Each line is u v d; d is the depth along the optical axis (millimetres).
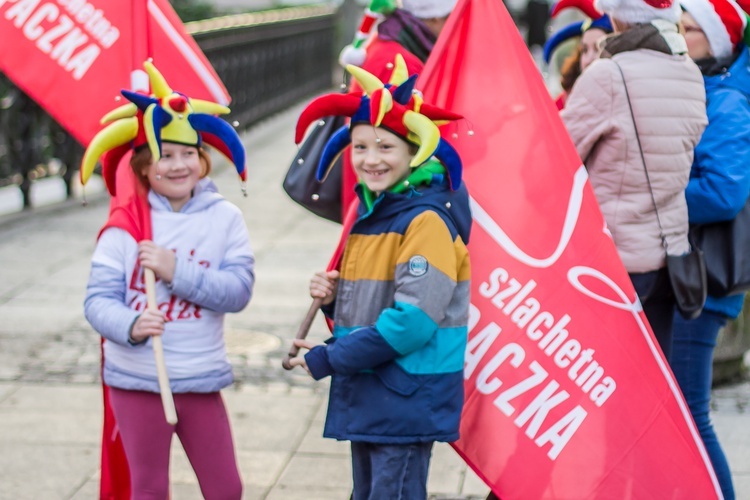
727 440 6965
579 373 4949
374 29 6527
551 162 5043
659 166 5258
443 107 5172
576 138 5328
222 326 4887
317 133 5961
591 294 4984
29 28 5145
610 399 4949
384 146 4449
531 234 4996
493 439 4918
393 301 4527
